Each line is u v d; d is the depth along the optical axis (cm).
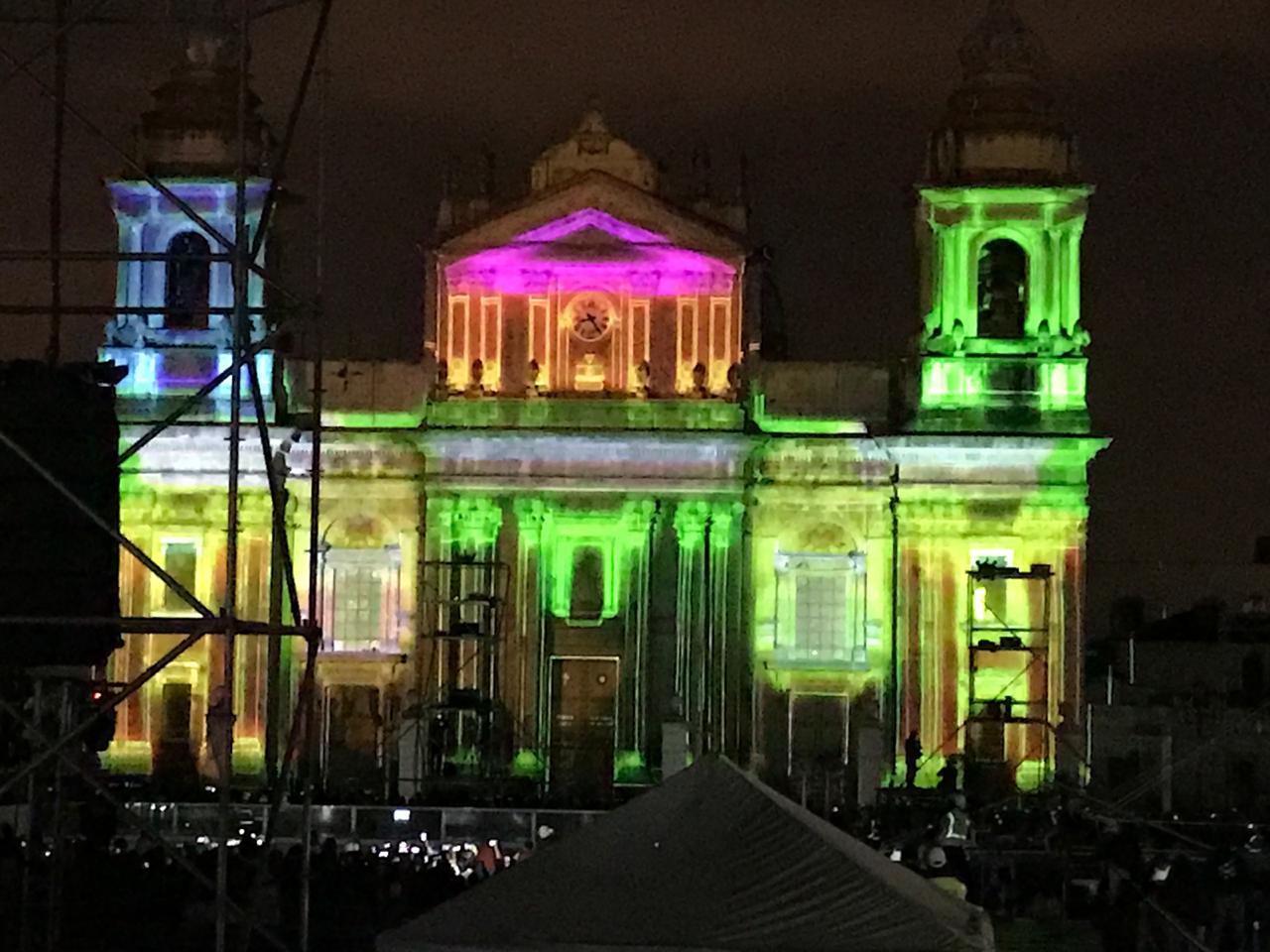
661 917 2730
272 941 3569
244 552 9100
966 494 9081
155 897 5109
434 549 9150
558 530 9200
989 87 9125
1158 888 5434
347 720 9238
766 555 9231
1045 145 9081
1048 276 9069
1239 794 9362
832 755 9150
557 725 9194
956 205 9050
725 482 9125
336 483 9206
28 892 4366
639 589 9150
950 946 2655
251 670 9100
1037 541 9062
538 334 9156
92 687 4866
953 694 9075
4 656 3581
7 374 3603
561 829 6975
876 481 9125
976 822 7550
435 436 9100
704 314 9150
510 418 9119
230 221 8956
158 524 9119
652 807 2895
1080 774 8938
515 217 9119
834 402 9188
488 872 5797
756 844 2811
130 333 9088
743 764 9131
